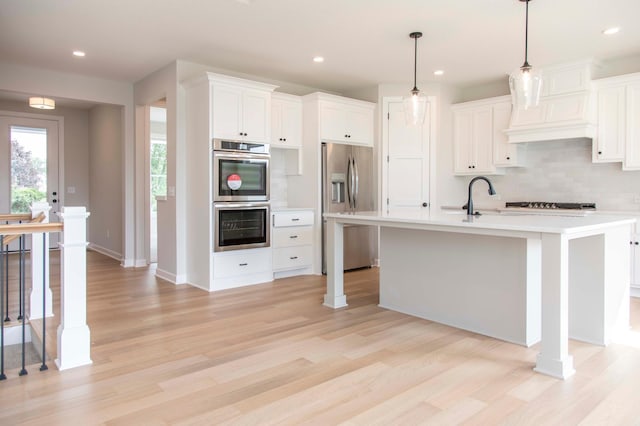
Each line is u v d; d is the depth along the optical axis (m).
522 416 1.96
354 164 5.49
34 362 2.94
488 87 5.75
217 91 4.42
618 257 2.98
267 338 3.01
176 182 4.77
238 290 4.48
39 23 3.72
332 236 3.80
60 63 4.85
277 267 5.02
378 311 3.68
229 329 3.21
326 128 5.31
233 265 4.61
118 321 3.41
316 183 5.30
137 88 5.65
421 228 3.00
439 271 3.36
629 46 4.24
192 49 4.38
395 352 2.74
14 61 4.77
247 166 4.67
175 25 3.76
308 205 5.41
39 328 3.19
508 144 5.29
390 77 5.45
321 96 5.24
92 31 3.90
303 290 4.48
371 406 2.05
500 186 5.69
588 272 2.88
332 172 5.31
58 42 4.18
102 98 5.50
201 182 4.55
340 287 3.84
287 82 5.68
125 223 5.86
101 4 3.35
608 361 2.58
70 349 2.51
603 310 2.83
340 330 3.18
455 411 2.00
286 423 1.91
